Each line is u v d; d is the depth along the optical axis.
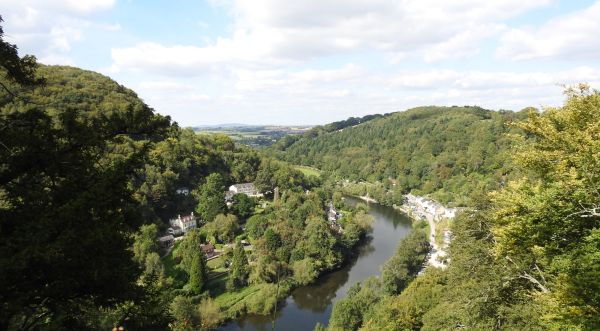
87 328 10.20
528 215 13.45
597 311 11.23
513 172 68.31
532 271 19.73
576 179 12.83
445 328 25.78
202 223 79.00
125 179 10.12
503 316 20.30
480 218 25.47
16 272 7.93
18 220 8.70
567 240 13.66
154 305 11.65
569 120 15.55
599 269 11.96
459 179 115.31
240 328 46.56
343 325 42.12
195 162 95.44
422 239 70.56
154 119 11.13
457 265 28.44
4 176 9.12
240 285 55.94
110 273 9.16
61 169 9.59
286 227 68.75
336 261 65.88
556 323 12.36
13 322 9.43
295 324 47.56
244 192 101.62
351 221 83.38
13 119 9.83
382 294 49.09
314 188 117.94
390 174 144.00
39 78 11.05
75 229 8.41
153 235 61.66
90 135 9.98
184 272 55.25
